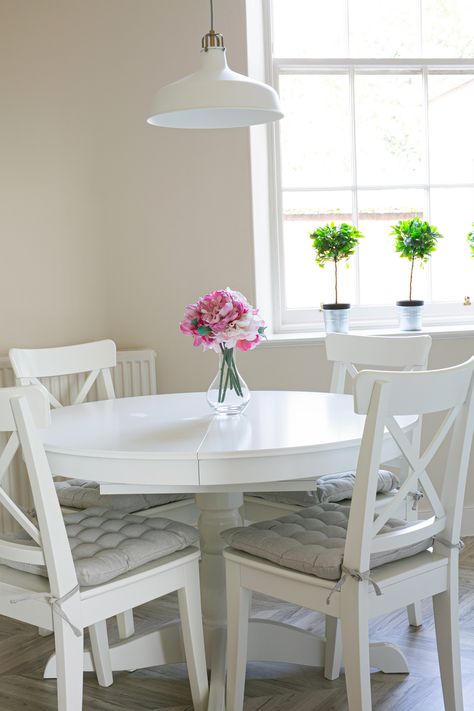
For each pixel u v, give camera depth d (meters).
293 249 4.05
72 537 2.18
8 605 2.03
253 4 3.77
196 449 2.02
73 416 2.57
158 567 2.09
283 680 2.49
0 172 3.64
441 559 2.09
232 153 3.67
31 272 3.69
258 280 3.77
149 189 3.70
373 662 2.49
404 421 2.28
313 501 2.52
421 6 4.03
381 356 2.89
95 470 2.06
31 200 3.66
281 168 4.00
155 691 2.44
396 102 4.05
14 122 3.63
